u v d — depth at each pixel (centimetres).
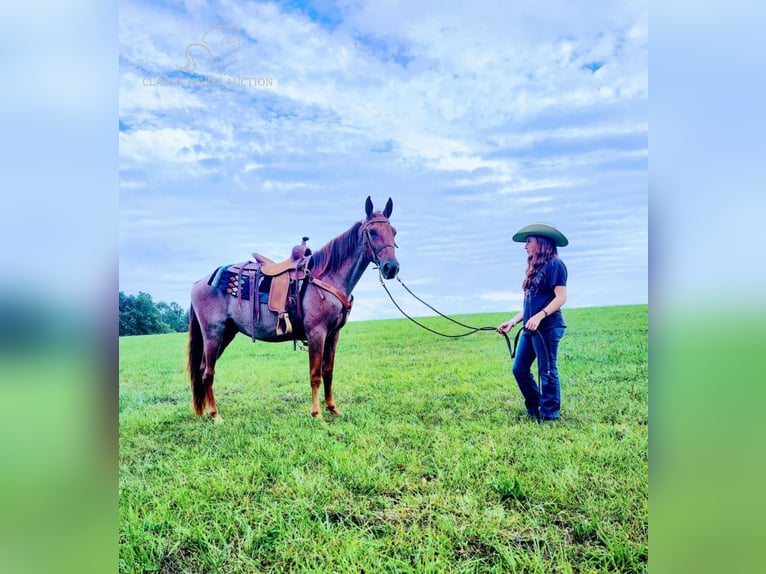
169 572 270
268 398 306
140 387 300
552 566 270
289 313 309
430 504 284
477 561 263
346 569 258
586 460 303
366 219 317
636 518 293
